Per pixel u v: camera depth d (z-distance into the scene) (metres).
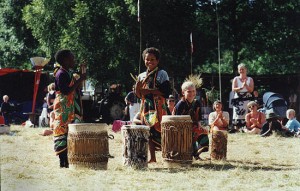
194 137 7.95
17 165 7.09
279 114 14.93
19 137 12.09
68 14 25.44
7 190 5.17
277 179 5.98
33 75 22.81
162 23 24.97
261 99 17.53
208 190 5.25
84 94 21.69
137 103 15.62
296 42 31.02
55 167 6.95
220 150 8.02
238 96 13.58
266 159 8.26
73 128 6.73
